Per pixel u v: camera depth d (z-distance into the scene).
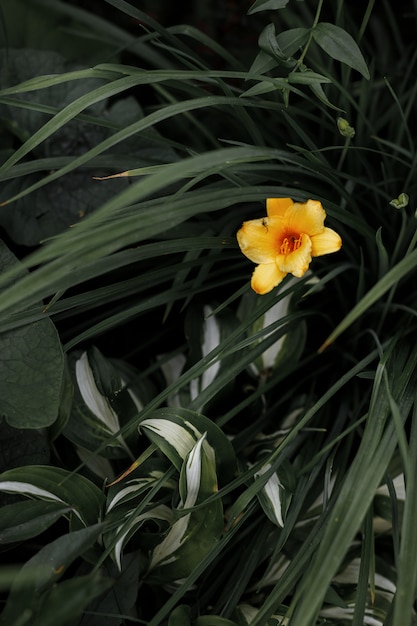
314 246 0.88
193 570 0.88
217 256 0.96
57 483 0.88
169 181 0.77
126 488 0.89
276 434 0.98
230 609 0.89
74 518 0.88
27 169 0.94
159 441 0.89
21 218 1.04
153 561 0.93
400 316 1.02
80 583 0.73
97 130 1.07
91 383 0.95
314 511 0.96
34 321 0.90
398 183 1.07
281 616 0.91
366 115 1.13
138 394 1.01
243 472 0.93
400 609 0.75
